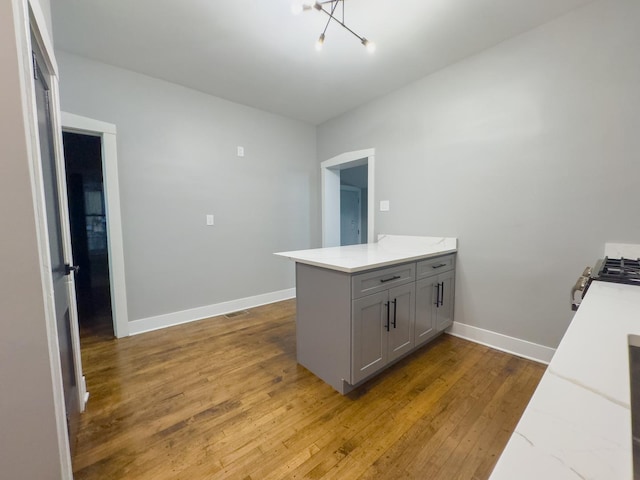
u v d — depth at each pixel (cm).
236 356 228
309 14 188
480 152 234
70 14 186
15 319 81
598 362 55
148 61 245
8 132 78
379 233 318
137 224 271
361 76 269
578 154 188
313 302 197
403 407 165
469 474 123
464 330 255
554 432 37
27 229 81
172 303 296
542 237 206
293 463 129
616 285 117
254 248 357
